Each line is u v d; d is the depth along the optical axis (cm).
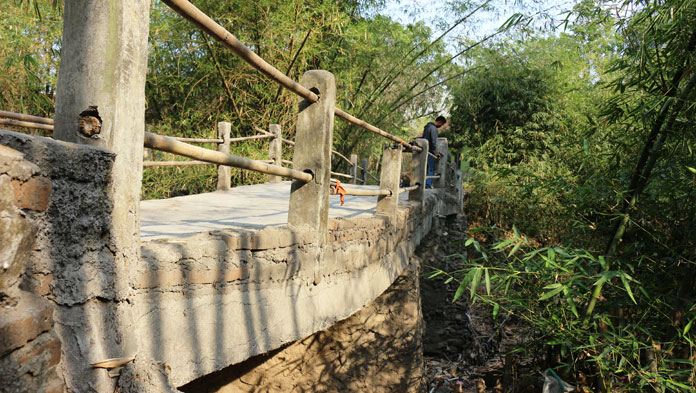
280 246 248
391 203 455
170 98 1037
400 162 454
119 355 140
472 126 1603
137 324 167
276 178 772
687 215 417
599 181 452
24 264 111
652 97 398
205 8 912
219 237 213
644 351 399
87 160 129
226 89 930
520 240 369
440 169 885
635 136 441
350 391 486
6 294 105
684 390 356
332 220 314
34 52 789
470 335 994
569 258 369
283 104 951
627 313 445
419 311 552
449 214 1044
